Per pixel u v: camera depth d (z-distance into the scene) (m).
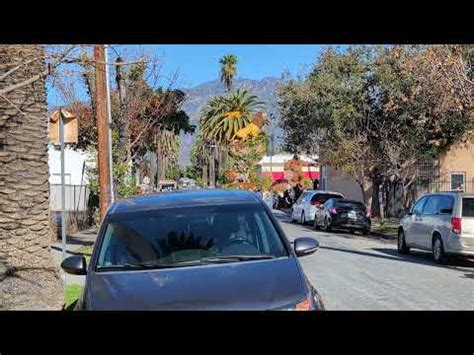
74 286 11.73
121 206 7.23
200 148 79.56
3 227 9.99
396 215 38.03
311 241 6.95
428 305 10.22
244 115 65.81
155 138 44.69
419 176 36.28
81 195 31.97
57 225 24.84
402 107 30.03
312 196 33.84
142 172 51.88
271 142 58.03
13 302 8.95
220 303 5.08
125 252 6.36
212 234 6.55
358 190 43.91
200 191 7.73
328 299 10.80
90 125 36.12
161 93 33.59
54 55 8.05
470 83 19.16
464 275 14.10
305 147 37.00
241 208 6.96
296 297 5.23
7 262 9.90
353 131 33.31
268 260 6.06
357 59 32.81
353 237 26.33
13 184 10.05
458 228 15.76
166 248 6.36
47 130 11.03
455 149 34.78
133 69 26.22
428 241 17.09
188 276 5.65
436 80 20.05
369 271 14.75
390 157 31.75
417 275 14.05
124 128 26.06
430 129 30.84
